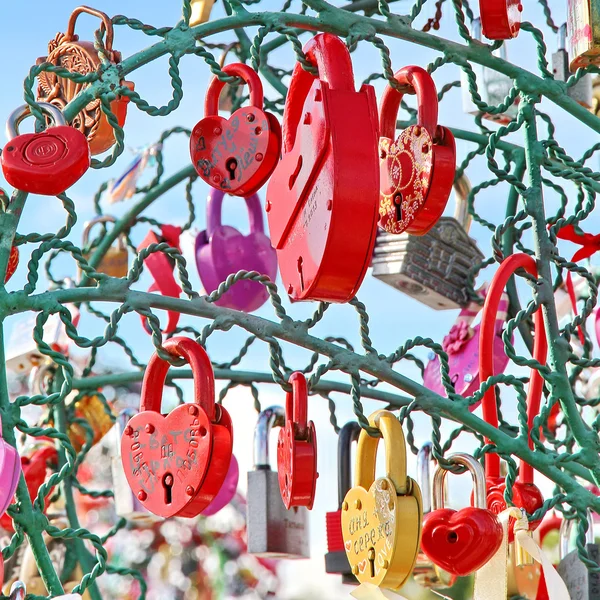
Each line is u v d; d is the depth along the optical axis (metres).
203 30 1.93
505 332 1.97
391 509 1.80
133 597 5.76
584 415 2.96
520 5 2.06
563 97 2.06
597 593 2.19
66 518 3.09
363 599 1.85
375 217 1.63
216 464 1.76
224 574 5.78
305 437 1.89
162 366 1.88
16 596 1.73
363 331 1.96
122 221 3.07
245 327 1.92
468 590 2.55
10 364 3.06
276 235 1.83
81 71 2.08
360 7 2.85
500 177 2.03
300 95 1.80
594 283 2.01
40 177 1.75
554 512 2.78
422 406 1.94
